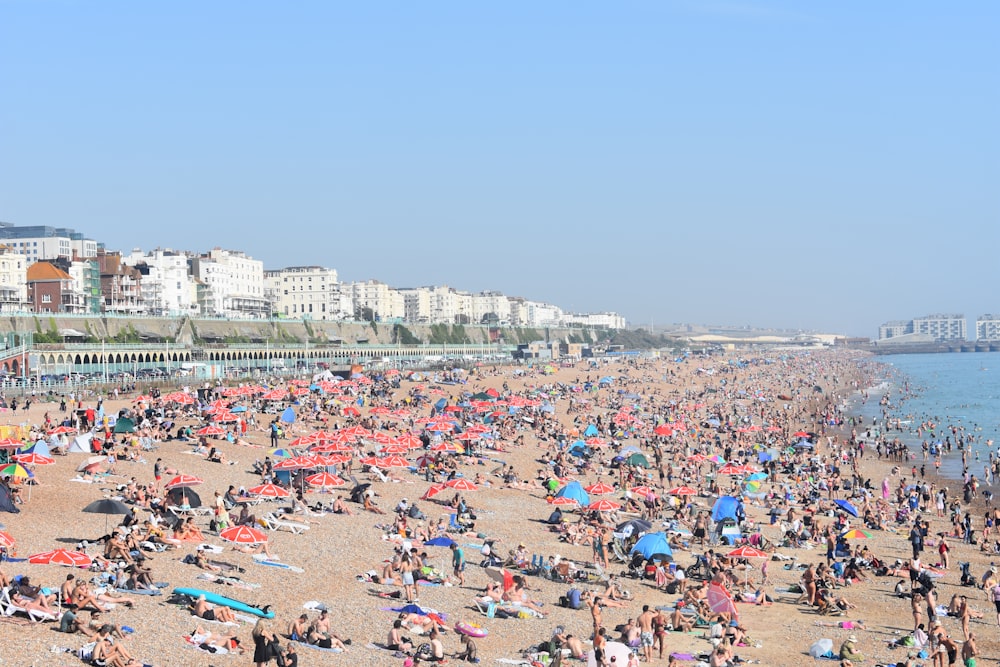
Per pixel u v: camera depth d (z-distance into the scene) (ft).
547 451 294.05
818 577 157.99
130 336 571.69
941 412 556.10
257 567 136.15
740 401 568.41
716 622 131.54
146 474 190.19
